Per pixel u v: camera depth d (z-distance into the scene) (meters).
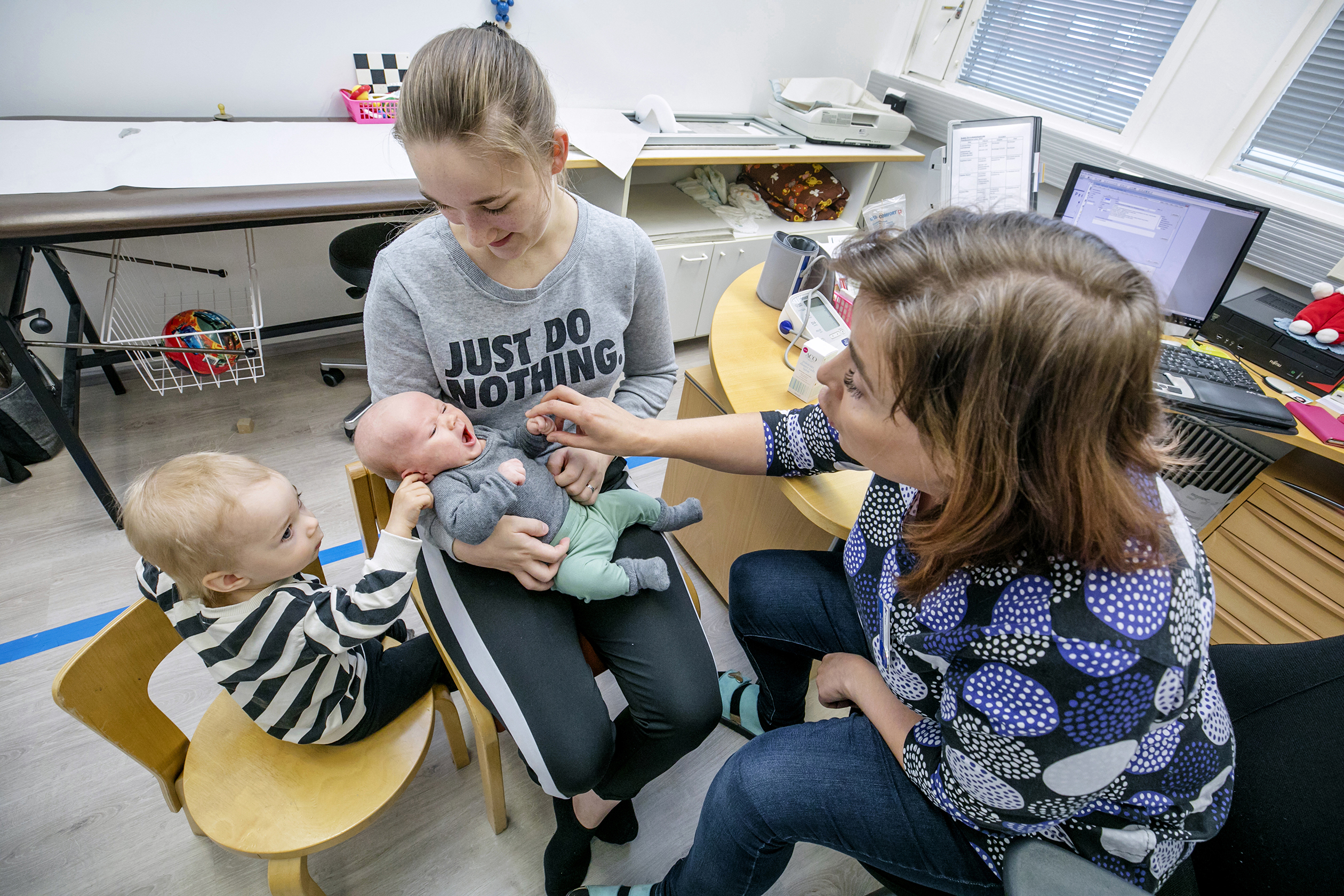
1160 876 0.65
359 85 2.00
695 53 2.54
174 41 1.73
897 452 0.58
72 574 1.50
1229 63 1.99
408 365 0.90
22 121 1.61
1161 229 1.56
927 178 2.88
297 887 0.85
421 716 0.99
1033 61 2.57
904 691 0.76
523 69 0.71
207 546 0.73
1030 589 0.55
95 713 0.74
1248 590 1.61
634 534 1.07
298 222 1.46
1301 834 0.68
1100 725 0.53
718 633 1.60
